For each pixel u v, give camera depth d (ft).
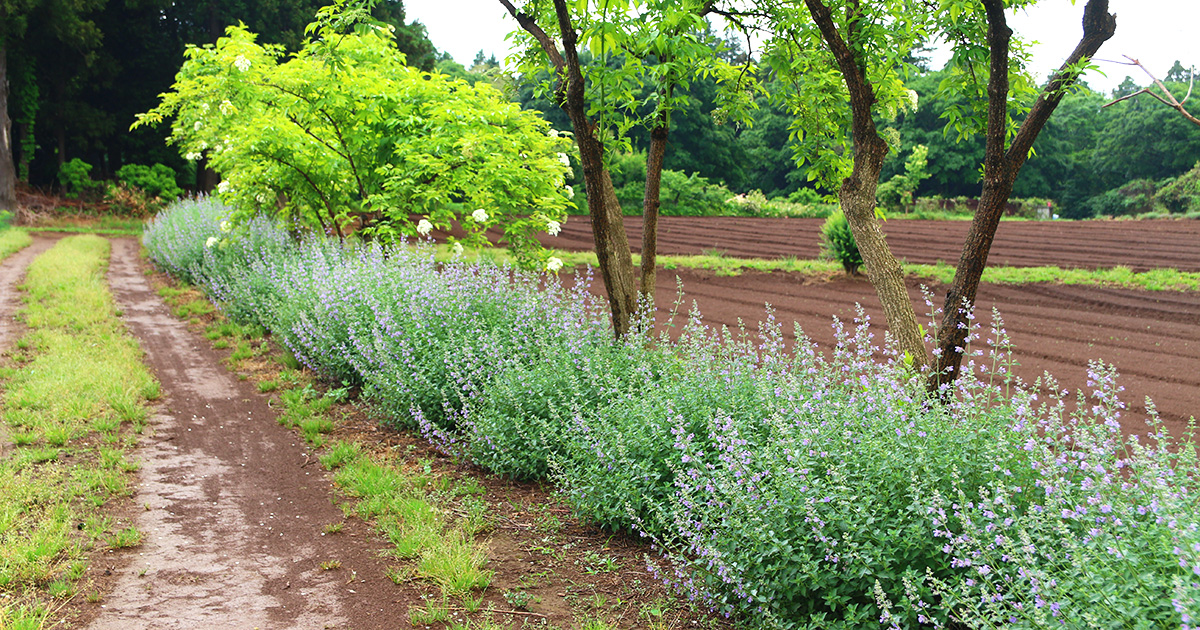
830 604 9.74
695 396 14.69
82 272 44.42
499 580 12.62
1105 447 10.21
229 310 34.40
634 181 137.18
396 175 30.27
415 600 11.88
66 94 105.81
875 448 10.64
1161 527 8.19
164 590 11.93
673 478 13.84
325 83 30.58
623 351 18.65
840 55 15.24
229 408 22.17
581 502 14.43
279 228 39.29
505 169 28.89
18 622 10.34
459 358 19.56
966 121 16.99
